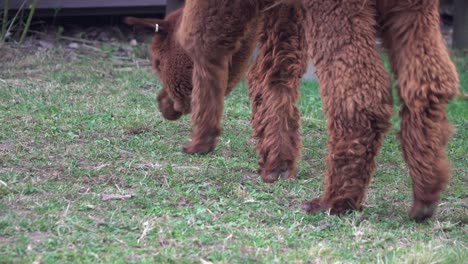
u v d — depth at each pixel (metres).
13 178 5.93
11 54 11.37
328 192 5.18
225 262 4.28
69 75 10.41
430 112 4.66
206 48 6.32
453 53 12.32
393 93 4.99
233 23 6.10
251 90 6.26
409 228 4.97
